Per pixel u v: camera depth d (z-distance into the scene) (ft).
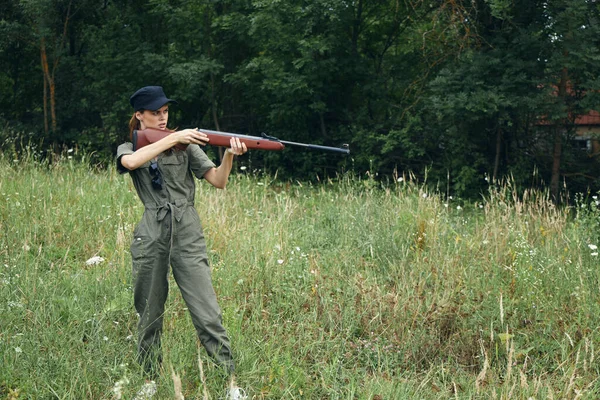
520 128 43.70
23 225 21.99
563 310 16.61
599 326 15.78
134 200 26.05
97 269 18.47
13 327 14.40
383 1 50.49
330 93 51.37
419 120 45.83
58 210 23.75
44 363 12.71
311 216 28.35
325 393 13.07
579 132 44.62
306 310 16.74
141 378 12.42
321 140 51.65
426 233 22.34
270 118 52.19
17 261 18.48
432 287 18.84
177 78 50.37
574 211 38.91
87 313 15.40
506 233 22.38
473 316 16.24
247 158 53.36
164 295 12.84
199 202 25.99
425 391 13.12
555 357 14.87
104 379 12.57
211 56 54.65
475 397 12.82
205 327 12.39
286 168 52.95
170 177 12.55
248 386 12.49
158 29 57.57
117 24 56.90
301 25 47.52
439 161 46.50
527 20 40.81
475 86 39.50
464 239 22.22
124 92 56.49
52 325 14.28
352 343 15.23
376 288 17.84
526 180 44.09
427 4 44.86
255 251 19.97
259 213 26.68
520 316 16.62
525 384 12.34
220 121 57.31
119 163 12.59
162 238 12.38
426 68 47.09
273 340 14.58
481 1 41.34
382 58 53.98
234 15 49.90
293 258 19.70
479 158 43.83
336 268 20.27
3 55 60.95
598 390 13.35
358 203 26.99
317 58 49.08
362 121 50.72
